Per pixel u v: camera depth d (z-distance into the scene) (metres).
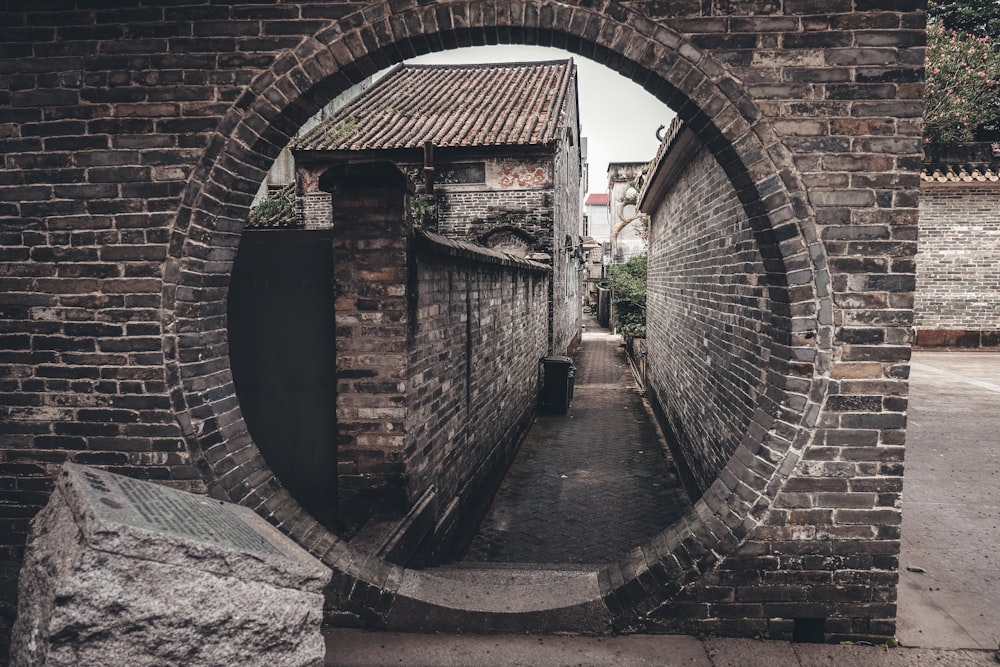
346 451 4.08
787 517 2.97
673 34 2.80
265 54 2.96
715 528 3.03
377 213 3.90
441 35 2.94
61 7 2.97
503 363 7.50
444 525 4.81
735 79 2.79
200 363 3.17
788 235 2.81
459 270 5.36
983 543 4.38
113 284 3.07
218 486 3.14
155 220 3.04
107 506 2.05
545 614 3.11
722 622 3.06
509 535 5.80
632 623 3.08
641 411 11.13
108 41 2.98
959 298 14.79
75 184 3.04
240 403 4.24
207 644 2.00
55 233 3.07
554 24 2.84
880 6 2.71
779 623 3.04
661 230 10.23
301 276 4.14
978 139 16.30
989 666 2.84
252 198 3.23
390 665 2.86
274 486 3.41
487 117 13.87
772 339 3.22
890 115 2.74
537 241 12.85
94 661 1.82
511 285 8.03
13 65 3.01
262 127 3.01
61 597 1.79
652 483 7.24
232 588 2.07
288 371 4.19
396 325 3.96
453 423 5.19
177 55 2.98
